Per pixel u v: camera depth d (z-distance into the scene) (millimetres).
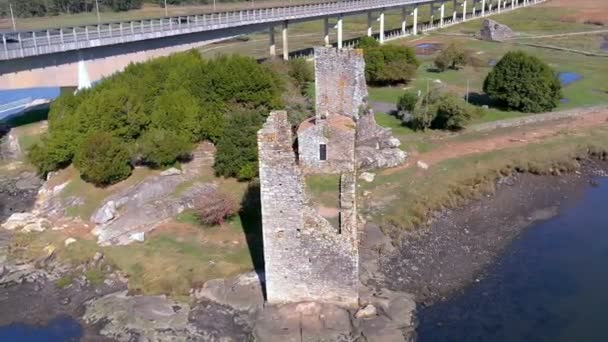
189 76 64250
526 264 44781
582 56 113812
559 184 58688
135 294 40125
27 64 74438
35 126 76438
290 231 35500
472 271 43750
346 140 54219
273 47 111812
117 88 62438
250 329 36281
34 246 47750
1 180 63188
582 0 194875
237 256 43500
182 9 161500
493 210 53250
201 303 38594
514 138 68500
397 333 35531
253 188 52250
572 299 40562
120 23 92438
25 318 39500
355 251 35812
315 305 36781
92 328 37719
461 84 93125
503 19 168250
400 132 69125
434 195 53906
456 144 66562
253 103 62375
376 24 167375
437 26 157375
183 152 56844
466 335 37031
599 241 48031
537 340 36688
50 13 153125
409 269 43312
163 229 48156
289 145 33938
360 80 57781
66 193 55000
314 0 175500
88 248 46219
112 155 54156
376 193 53844
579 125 73000
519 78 77125
